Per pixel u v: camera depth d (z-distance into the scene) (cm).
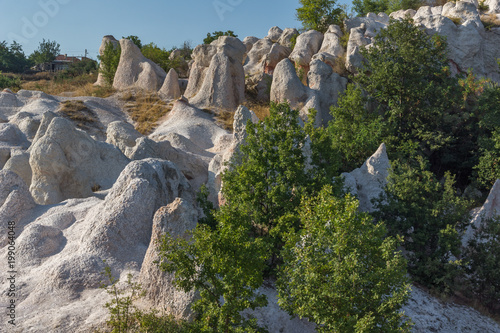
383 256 1066
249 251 962
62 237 1503
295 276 1076
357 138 2889
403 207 1995
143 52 6031
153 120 4091
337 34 4784
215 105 4275
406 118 3234
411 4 5266
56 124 2086
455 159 3216
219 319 927
